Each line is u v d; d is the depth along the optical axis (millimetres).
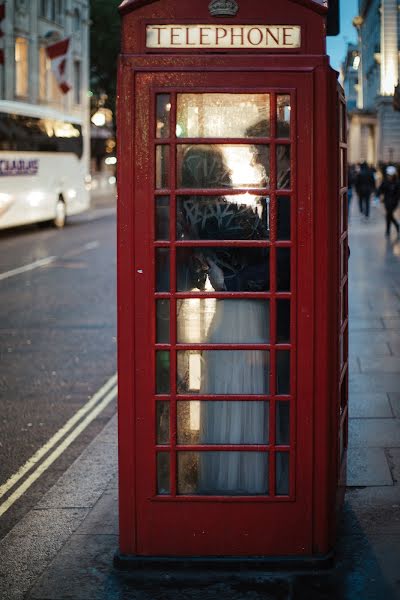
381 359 9055
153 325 4219
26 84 44656
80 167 33562
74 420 7512
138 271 4188
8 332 11438
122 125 4098
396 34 66312
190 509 4312
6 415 7668
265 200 4160
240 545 4320
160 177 4164
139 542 4332
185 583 4184
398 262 17359
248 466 4379
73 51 50844
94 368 9383
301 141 4086
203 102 4102
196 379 4332
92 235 28000
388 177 23406
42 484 6023
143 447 4289
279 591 4094
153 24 4090
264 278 4234
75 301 13953
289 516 4309
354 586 4121
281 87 4062
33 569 4480
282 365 4297
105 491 5609
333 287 4246
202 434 4363
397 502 5203
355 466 5855
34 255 21516
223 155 4125
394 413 7086
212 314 4277
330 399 4289
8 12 41969
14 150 27984
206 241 4145
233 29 4086
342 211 4746
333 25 5402
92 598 4051
